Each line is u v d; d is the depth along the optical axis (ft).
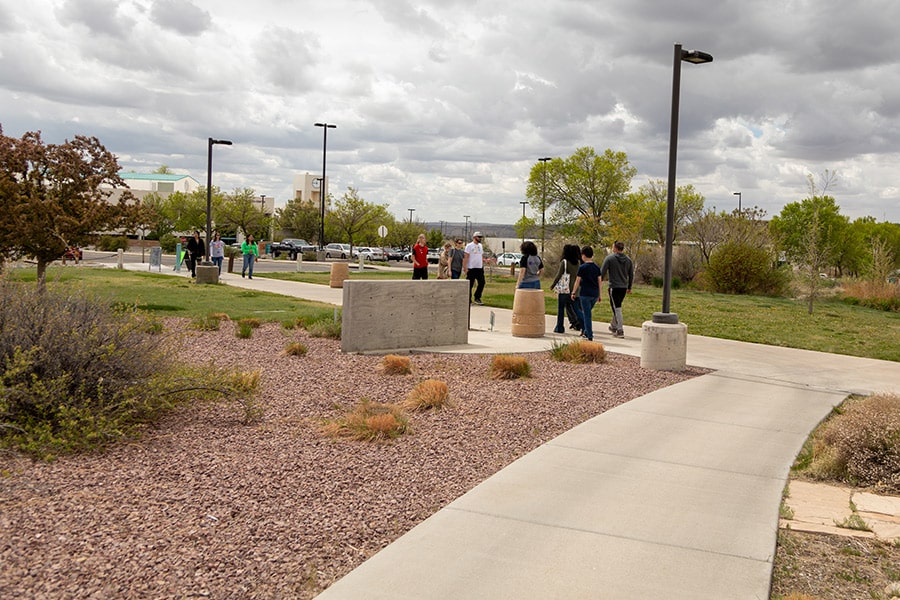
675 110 36.52
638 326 58.75
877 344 53.11
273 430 22.99
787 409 29.19
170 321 48.62
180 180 415.03
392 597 12.66
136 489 17.11
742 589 13.48
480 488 18.42
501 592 12.98
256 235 260.62
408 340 40.65
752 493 18.90
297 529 15.37
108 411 22.03
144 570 13.03
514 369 33.01
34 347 21.43
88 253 193.36
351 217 244.22
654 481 19.51
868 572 14.84
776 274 109.91
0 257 51.19
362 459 20.45
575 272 51.24
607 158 235.20
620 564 14.32
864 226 256.73
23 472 17.84
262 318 51.83
